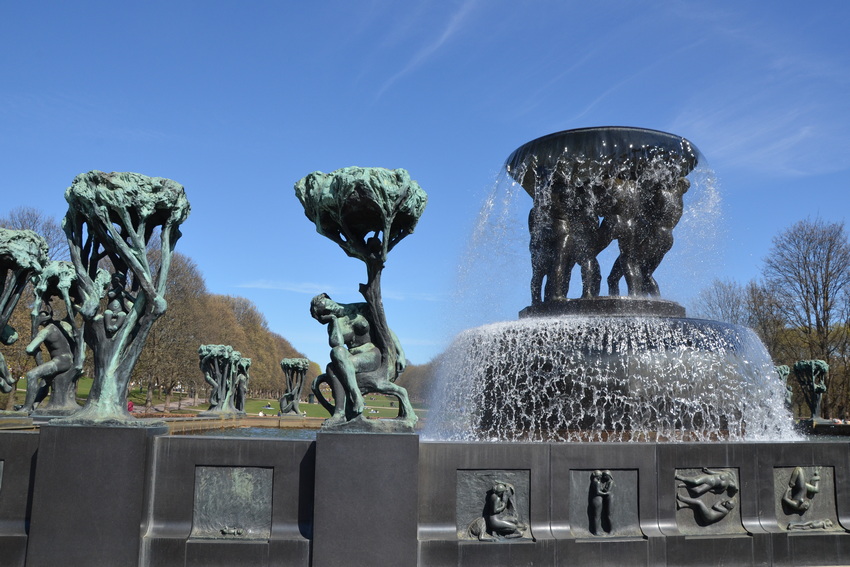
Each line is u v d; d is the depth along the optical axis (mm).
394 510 4684
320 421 15703
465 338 9047
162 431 5176
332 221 5410
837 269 38406
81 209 5227
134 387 57844
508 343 8336
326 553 4609
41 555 4500
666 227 9570
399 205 5258
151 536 4684
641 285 9492
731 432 8016
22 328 29312
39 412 10070
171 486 4828
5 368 8977
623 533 5211
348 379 5113
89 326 5160
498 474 5090
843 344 38688
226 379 16500
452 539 4855
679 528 5348
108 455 4629
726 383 8000
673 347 7941
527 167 9977
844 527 5676
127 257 5242
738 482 5543
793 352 39719
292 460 4871
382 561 4625
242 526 4820
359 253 5344
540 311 9352
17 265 7598
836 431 16875
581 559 5012
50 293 11125
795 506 5609
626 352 7848
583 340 7980
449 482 4973
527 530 5039
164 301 5348
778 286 40062
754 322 41000
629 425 7699
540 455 5137
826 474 5754
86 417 4887
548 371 7988
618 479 5301
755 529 5473
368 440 4730
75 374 10805
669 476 5387
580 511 5191
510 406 8172
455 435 8734
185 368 44562
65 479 4578
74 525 4543
